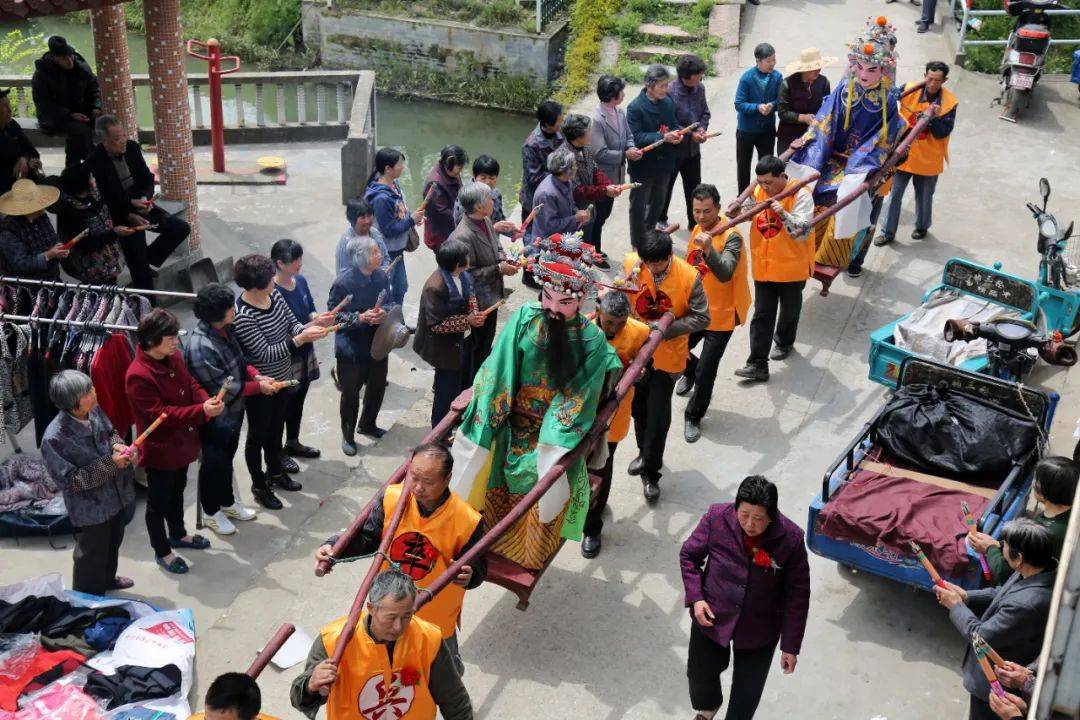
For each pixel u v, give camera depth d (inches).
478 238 307.7
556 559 264.4
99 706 221.0
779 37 601.9
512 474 222.5
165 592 262.2
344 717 169.6
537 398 219.5
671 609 251.1
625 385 223.0
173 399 253.6
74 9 313.7
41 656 229.9
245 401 279.0
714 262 278.8
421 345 295.1
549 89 735.7
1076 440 302.2
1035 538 185.0
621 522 277.4
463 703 178.9
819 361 342.3
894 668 236.1
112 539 251.9
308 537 279.9
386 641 164.9
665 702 226.8
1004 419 257.1
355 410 311.7
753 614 194.2
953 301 332.5
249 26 842.8
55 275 316.2
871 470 254.1
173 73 394.9
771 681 232.1
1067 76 542.6
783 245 311.1
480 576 194.9
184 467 262.1
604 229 427.5
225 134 572.1
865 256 390.3
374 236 326.0
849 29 609.6
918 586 234.7
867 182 329.1
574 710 224.1
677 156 395.2
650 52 605.3
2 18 297.0
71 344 272.8
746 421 315.9
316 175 539.5
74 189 328.2
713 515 197.0
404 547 192.9
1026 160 467.2
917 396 267.3
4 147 353.7
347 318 297.3
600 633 243.6
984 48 552.4
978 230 414.0
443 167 355.3
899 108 374.3
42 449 238.4
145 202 359.6
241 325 273.4
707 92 542.6
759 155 416.2
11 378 287.7
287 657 239.5
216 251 447.5
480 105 747.4
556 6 748.6
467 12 760.3
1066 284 323.6
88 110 443.5
